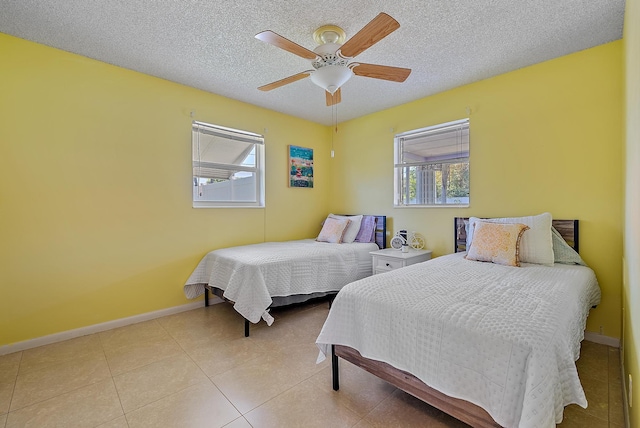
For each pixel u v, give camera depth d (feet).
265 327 8.71
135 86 8.95
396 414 4.94
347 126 13.89
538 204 8.48
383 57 8.04
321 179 14.42
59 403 5.29
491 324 3.83
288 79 7.07
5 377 6.09
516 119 8.83
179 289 9.95
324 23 6.57
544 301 4.59
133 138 8.94
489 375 3.59
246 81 9.63
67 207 7.91
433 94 10.66
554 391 3.31
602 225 7.50
